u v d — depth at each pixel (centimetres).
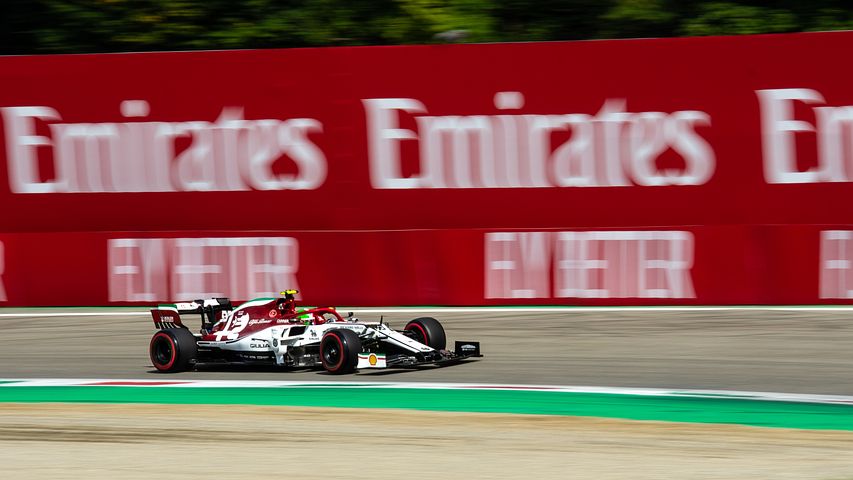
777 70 5728
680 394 3534
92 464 2720
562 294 5700
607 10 7344
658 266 5622
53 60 6184
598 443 2866
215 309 4419
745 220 5794
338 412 3328
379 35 7181
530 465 2622
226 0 7350
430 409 3356
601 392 3584
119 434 3078
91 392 3781
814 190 5734
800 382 3712
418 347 3916
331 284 5862
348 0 7356
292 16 7281
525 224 5956
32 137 6209
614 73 5850
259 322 4131
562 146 5903
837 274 5472
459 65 5959
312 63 6059
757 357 4209
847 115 5681
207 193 6156
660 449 2788
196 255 5966
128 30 7288
